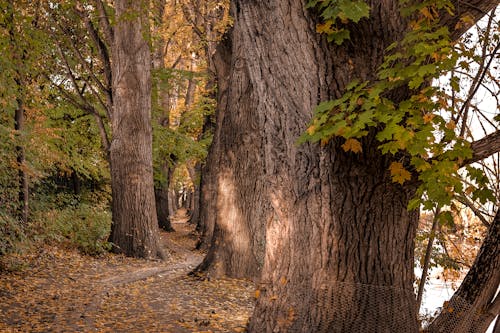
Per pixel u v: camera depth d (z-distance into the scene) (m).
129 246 13.72
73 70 16.38
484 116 5.62
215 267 11.09
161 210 24.62
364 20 4.37
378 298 4.70
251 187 11.45
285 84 4.80
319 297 4.79
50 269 10.06
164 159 22.72
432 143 3.86
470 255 6.55
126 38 13.84
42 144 13.53
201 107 23.02
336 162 4.67
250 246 11.38
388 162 4.54
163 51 25.34
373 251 4.74
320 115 4.14
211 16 19.47
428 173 3.81
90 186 20.86
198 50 21.81
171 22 21.23
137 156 13.95
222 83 17.55
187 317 7.21
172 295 8.93
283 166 5.00
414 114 3.85
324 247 4.80
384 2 4.36
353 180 4.67
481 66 5.17
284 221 5.09
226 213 11.38
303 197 4.90
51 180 17.31
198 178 23.64
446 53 3.73
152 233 14.03
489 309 4.89
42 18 14.23
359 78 4.50
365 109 3.92
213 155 18.11
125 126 13.95
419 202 3.98
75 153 17.02
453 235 6.60
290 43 4.67
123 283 9.70
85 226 13.54
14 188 11.69
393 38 4.44
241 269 11.27
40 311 7.18
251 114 11.41
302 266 4.94
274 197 5.15
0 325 6.33
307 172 4.84
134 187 13.87
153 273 11.12
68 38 14.69
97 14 15.31
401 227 4.81
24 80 12.65
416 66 3.78
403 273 4.89
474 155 4.21
